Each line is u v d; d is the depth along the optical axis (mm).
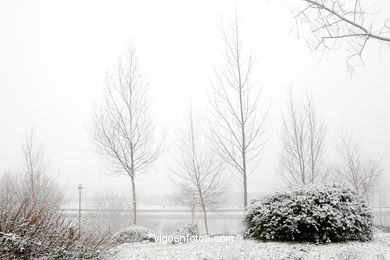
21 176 25625
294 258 6387
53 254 5211
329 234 7688
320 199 8094
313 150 15414
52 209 6477
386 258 5961
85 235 6719
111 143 13781
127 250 8188
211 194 18938
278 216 8125
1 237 4598
